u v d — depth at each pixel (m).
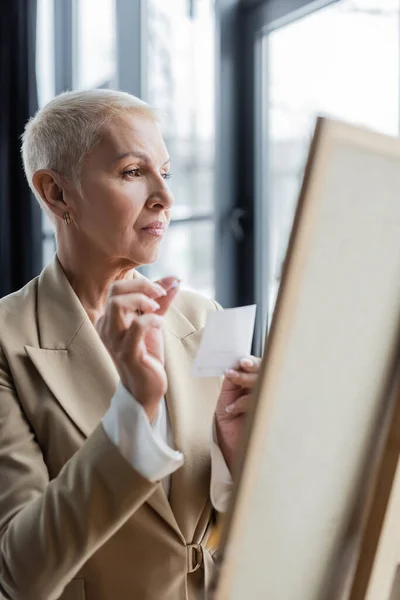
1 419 1.10
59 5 4.41
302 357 0.70
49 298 1.21
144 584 1.09
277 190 3.12
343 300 0.71
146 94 3.65
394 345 0.77
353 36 2.62
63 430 1.09
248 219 3.28
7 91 4.00
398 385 0.77
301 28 2.90
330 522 0.76
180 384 1.20
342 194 0.68
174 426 1.16
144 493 0.89
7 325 1.18
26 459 1.07
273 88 3.11
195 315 1.33
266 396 0.68
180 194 3.51
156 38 3.59
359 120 2.60
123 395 0.91
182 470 1.14
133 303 0.91
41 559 0.92
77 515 0.90
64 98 1.17
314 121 0.66
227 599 0.69
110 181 1.12
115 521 0.90
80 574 1.10
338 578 0.78
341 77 2.68
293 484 0.72
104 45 3.95
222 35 3.23
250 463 0.68
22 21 3.95
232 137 3.28
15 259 4.11
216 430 1.12
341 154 0.67
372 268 0.73
